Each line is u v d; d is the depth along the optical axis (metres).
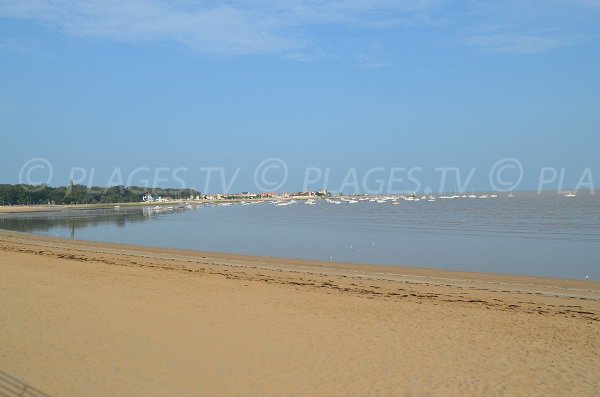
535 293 19.89
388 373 10.01
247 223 74.56
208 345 11.51
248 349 11.31
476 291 20.14
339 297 17.72
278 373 9.89
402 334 12.83
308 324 13.59
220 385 9.23
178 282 20.30
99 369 9.77
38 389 8.64
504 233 49.94
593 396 8.97
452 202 166.25
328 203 196.12
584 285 22.22
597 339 12.65
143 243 44.69
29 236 49.97
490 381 9.65
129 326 12.88
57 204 166.12
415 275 24.91
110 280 20.31
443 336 12.72
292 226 66.38
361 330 13.12
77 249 35.91
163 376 9.55
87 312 14.22
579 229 53.19
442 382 9.58
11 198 159.12
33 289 17.50
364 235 50.41
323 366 10.34
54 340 11.45
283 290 18.89
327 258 33.03
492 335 12.91
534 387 9.37
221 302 16.16
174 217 96.12
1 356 10.19
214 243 44.41
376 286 20.98
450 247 38.94
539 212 87.25
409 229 57.00
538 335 12.99
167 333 12.37
